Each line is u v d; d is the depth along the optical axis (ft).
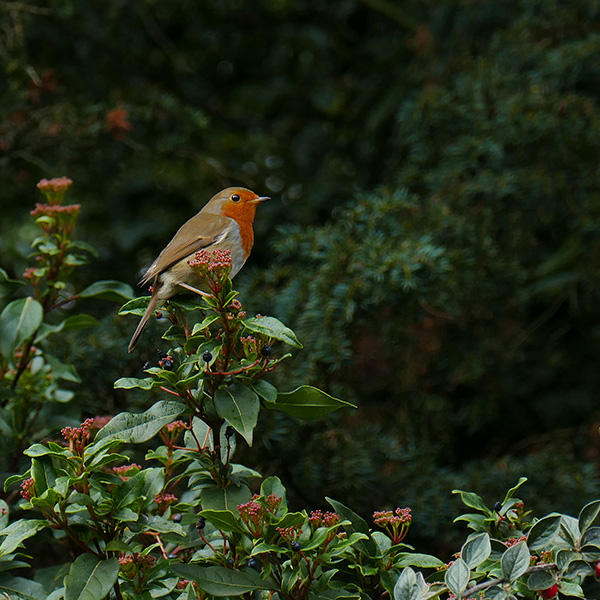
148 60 44.70
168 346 30.07
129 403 30.40
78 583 13.71
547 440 35.73
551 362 36.88
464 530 30.66
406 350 33.88
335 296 28.81
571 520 14.49
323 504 30.55
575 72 34.88
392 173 40.24
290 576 13.96
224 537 15.17
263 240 40.96
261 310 30.91
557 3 37.60
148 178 41.91
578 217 34.53
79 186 41.09
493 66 36.22
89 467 14.05
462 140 34.58
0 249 41.60
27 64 36.58
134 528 14.70
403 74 42.27
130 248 40.04
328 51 45.19
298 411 15.21
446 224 32.27
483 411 35.12
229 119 46.44
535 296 38.47
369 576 15.69
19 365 23.58
